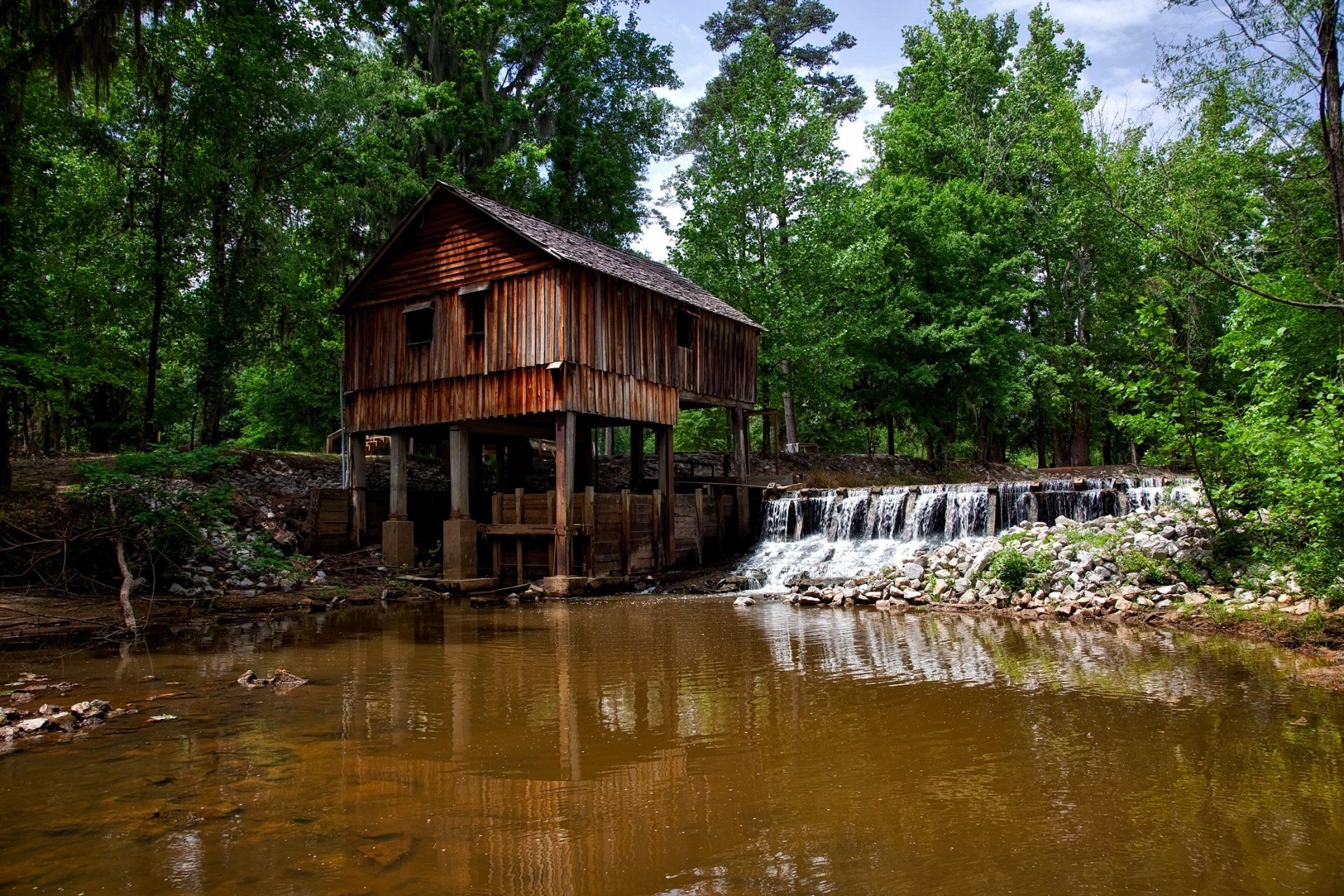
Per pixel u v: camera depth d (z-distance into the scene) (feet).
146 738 18.89
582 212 105.40
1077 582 40.75
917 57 124.57
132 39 57.52
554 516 56.13
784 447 130.00
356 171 81.76
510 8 95.40
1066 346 116.57
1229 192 49.39
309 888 10.84
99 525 43.21
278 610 44.60
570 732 19.27
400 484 63.67
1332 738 17.95
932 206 104.37
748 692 23.57
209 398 69.26
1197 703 21.45
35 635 34.14
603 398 59.67
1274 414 36.73
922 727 19.35
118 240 65.92
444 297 62.28
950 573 46.29
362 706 22.16
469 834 12.87
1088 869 11.37
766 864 11.59
